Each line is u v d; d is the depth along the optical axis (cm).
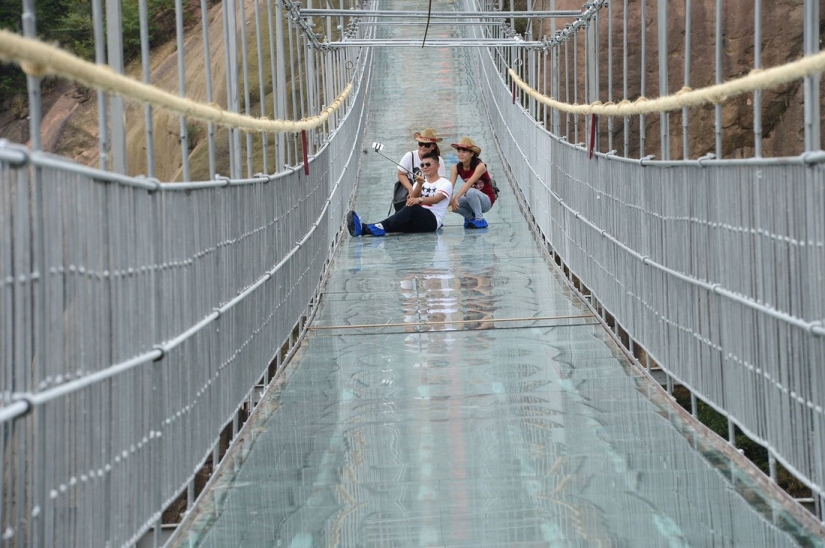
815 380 924
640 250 1691
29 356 674
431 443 1355
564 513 1075
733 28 3834
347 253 3130
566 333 2047
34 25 737
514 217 3772
